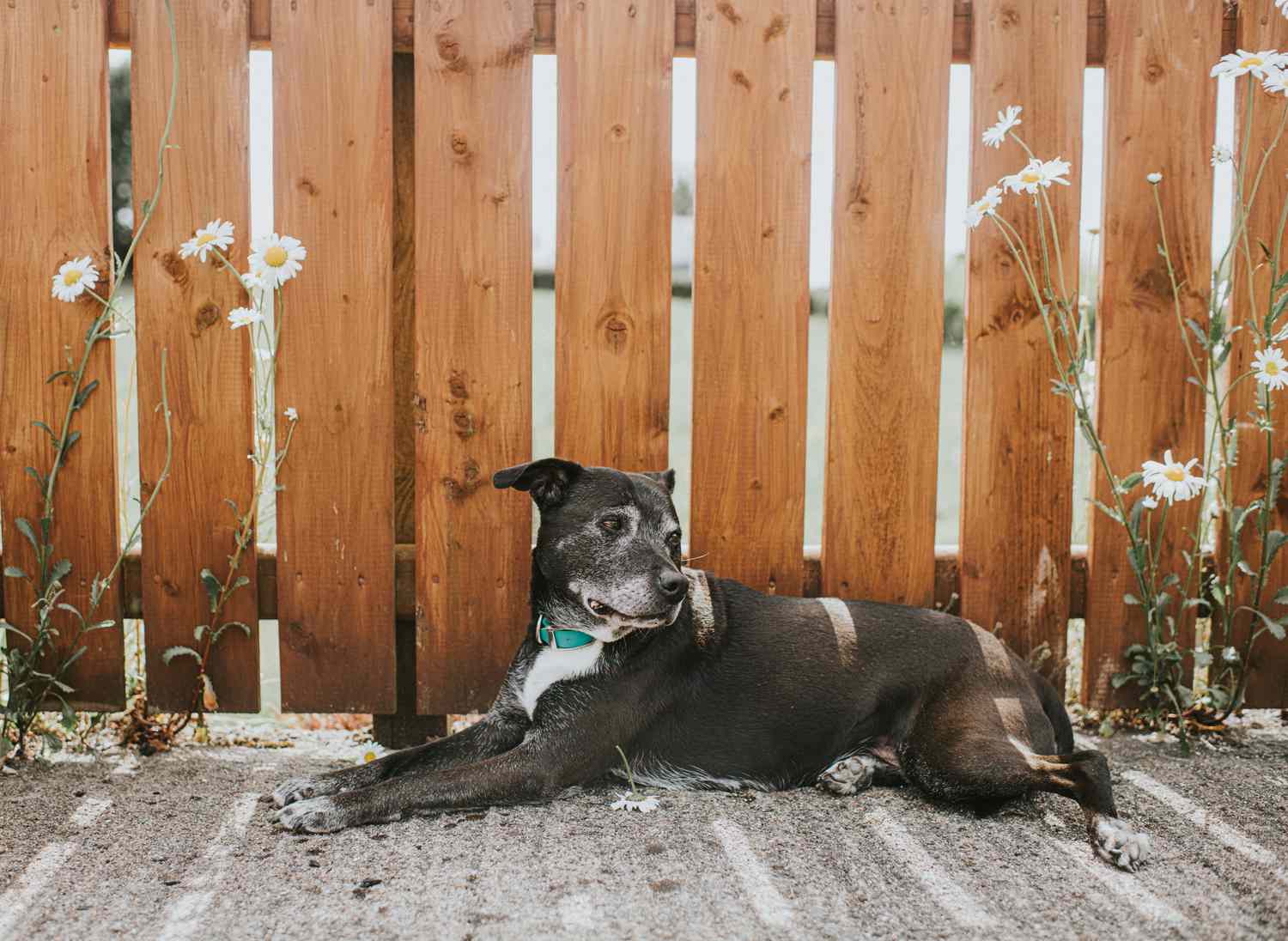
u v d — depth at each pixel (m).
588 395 2.17
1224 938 1.69
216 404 2.15
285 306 2.13
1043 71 2.15
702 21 2.13
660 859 1.83
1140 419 2.21
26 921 1.71
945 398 4.68
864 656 2.04
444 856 1.84
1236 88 2.19
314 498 2.16
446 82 2.12
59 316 2.13
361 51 2.10
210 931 1.69
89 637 2.18
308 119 2.11
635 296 2.16
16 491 2.15
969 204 2.17
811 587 2.23
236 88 2.10
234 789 2.03
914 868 1.82
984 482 2.21
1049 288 2.10
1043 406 2.20
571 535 2.00
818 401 4.32
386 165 2.12
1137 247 2.19
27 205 2.11
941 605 2.25
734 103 2.14
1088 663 2.24
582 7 2.12
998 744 1.93
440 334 2.15
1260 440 2.22
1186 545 2.23
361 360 2.15
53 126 2.10
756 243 2.16
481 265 2.14
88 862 1.83
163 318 2.13
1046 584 2.23
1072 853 1.85
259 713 2.35
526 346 2.16
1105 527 2.22
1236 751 2.18
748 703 2.02
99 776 2.07
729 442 2.19
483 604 2.19
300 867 1.81
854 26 2.14
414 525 2.21
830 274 2.18
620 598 1.96
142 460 2.15
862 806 1.97
